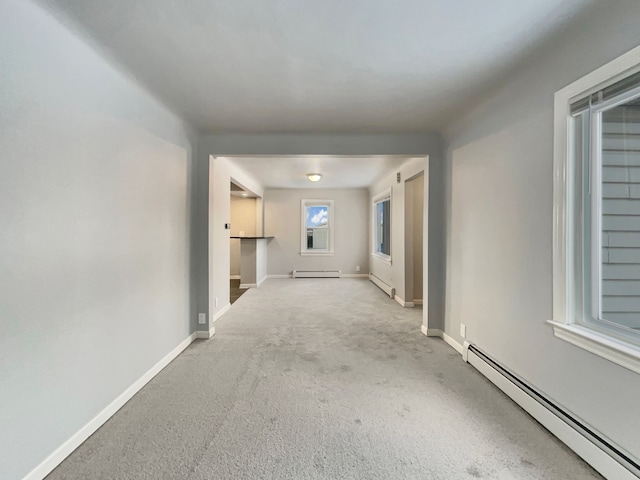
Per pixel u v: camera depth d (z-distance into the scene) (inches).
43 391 57.4
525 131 78.5
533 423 72.2
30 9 53.9
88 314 68.9
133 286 86.0
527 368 77.4
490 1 55.2
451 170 122.7
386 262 233.0
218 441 66.1
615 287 58.7
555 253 68.1
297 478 56.0
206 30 63.4
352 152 131.1
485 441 65.9
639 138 55.2
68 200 63.3
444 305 130.7
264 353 115.3
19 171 52.9
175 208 111.6
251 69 79.0
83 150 67.2
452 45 68.7
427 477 56.2
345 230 310.5
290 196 309.6
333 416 75.2
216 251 159.2
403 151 131.6
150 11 57.4
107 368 74.9
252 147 131.0
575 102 63.0
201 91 90.8
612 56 54.8
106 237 74.9
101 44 67.8
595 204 61.5
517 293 81.4
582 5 55.9
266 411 77.4
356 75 81.9
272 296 221.1
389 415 75.6
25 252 54.1
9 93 51.0
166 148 104.7
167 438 67.2
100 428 70.9
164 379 94.7
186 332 122.2
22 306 53.6
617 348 52.8
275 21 60.8
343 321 157.9
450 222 124.1
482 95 93.0
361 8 57.3
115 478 56.1
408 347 121.6
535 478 55.9
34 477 55.1
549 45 68.1
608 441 55.2
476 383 92.0
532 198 76.0
